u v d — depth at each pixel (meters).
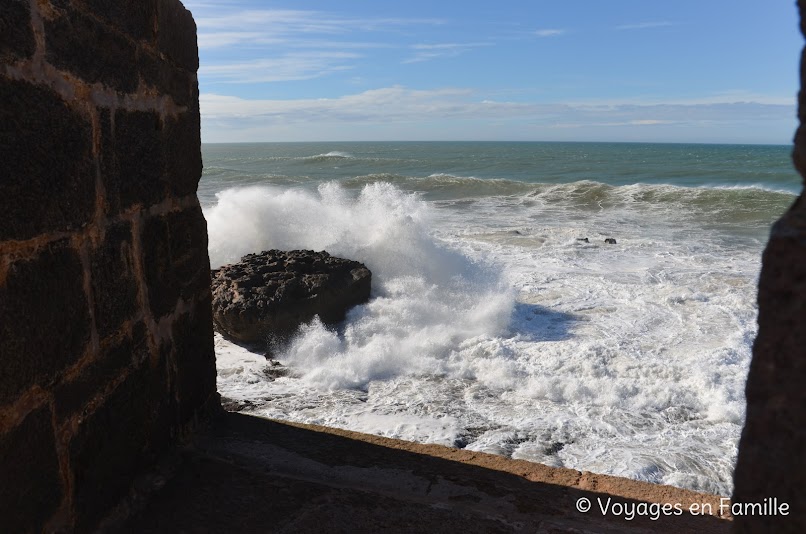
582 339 5.79
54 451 1.84
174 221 2.73
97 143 2.08
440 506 2.38
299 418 4.21
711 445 3.91
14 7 1.62
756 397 1.07
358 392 4.71
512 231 12.32
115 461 2.22
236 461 2.69
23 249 1.68
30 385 1.72
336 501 2.40
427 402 4.48
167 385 2.66
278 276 5.95
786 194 18.31
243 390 4.70
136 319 2.38
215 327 5.86
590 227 13.67
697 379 4.76
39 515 1.77
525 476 2.62
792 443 1.02
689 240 11.80
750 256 10.02
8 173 1.61
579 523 2.29
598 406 4.45
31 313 1.72
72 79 1.91
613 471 3.57
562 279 8.20
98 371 2.09
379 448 2.83
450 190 23.41
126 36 2.27
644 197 18.91
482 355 5.33
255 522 2.27
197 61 2.96
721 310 6.74
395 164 48.78
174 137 2.72
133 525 2.23
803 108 1.06
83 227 1.99
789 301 1.02
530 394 4.63
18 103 1.65
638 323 6.32
